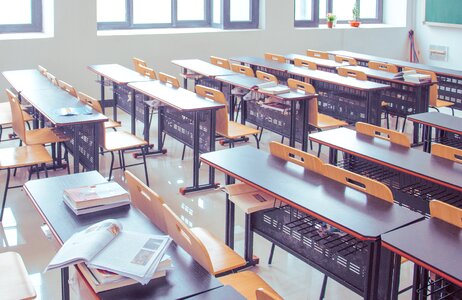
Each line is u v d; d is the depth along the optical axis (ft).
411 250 6.95
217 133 17.12
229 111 21.88
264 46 29.96
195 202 15.31
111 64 23.32
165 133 19.06
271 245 12.68
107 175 17.20
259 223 10.93
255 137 19.58
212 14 29.86
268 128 19.03
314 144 20.76
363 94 19.67
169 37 26.96
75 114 14.24
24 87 17.37
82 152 15.56
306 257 9.72
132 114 19.35
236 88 19.92
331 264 9.18
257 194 10.37
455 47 32.22
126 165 17.88
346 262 8.89
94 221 7.93
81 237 7.04
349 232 7.76
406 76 20.03
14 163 13.78
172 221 7.87
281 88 17.48
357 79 20.13
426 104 20.31
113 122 18.06
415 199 11.93
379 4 35.40
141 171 17.72
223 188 10.78
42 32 25.58
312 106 17.88
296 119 17.81
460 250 6.97
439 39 33.12
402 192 12.13
